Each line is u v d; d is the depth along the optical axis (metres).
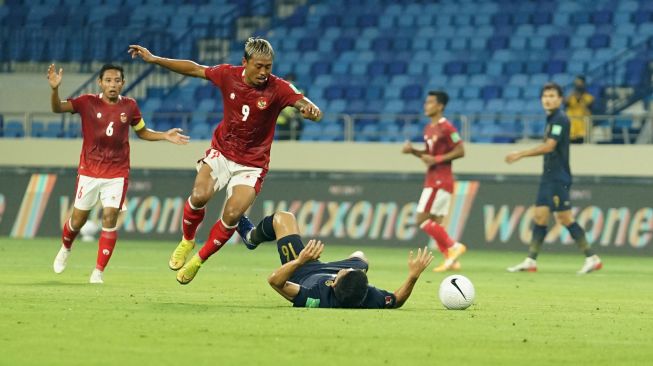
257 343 25.73
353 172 96.12
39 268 54.97
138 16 119.81
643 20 110.56
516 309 37.12
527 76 108.81
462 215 86.94
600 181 84.44
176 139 45.34
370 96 111.00
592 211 84.31
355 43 115.81
